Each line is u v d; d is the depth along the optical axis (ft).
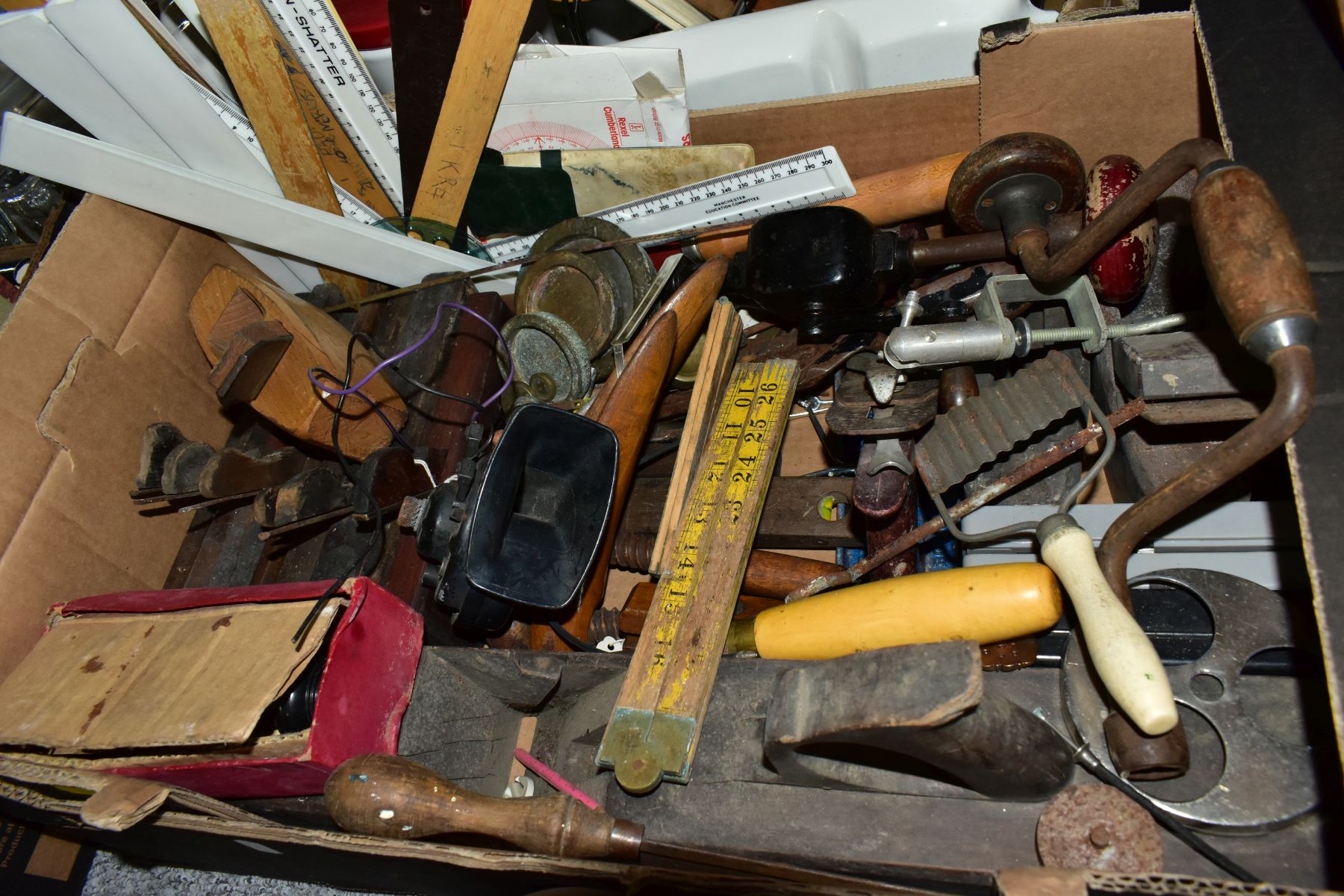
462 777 3.65
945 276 3.93
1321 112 2.82
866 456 3.76
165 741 3.00
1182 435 3.47
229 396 3.91
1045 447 3.67
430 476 4.33
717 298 4.12
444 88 4.28
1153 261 3.39
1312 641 2.78
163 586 4.64
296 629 3.20
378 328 4.90
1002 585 2.84
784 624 3.22
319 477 4.04
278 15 4.12
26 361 4.06
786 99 4.59
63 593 4.15
